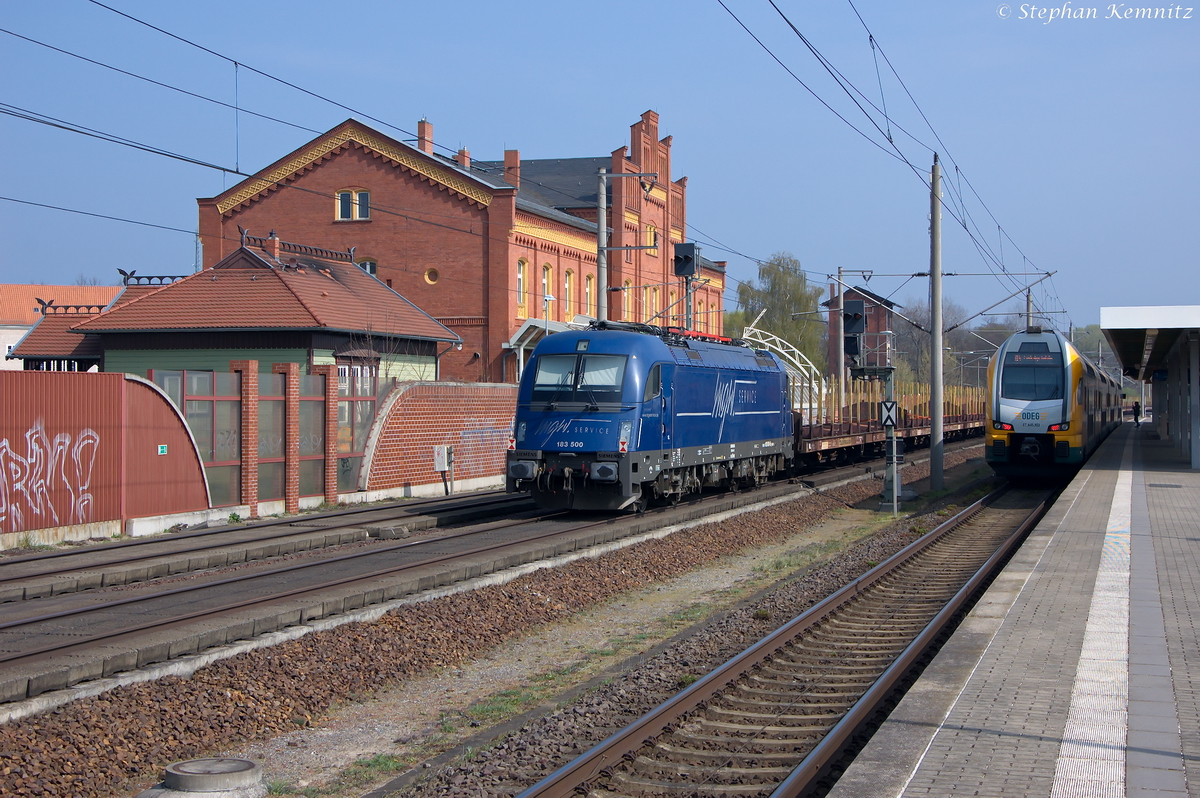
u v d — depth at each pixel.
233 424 20.83
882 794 5.87
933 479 28.17
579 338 20.45
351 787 7.41
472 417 28.41
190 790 6.65
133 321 32.31
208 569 15.04
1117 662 8.84
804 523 23.17
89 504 17.56
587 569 15.15
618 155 49.59
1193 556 14.65
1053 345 27.77
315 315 31.34
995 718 7.28
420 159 42.53
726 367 24.55
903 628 11.77
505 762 7.32
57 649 9.02
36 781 6.95
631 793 6.70
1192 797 5.79
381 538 18.12
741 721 8.29
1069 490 23.78
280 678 9.46
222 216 44.84
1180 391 37.44
